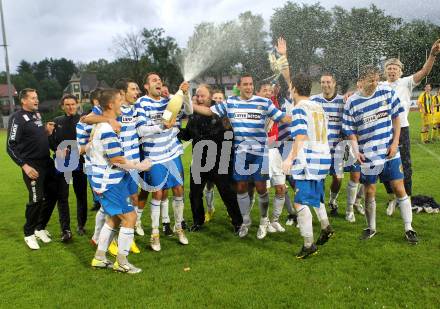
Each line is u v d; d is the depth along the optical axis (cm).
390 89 508
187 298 385
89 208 772
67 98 580
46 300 395
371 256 465
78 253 526
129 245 456
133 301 385
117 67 5700
